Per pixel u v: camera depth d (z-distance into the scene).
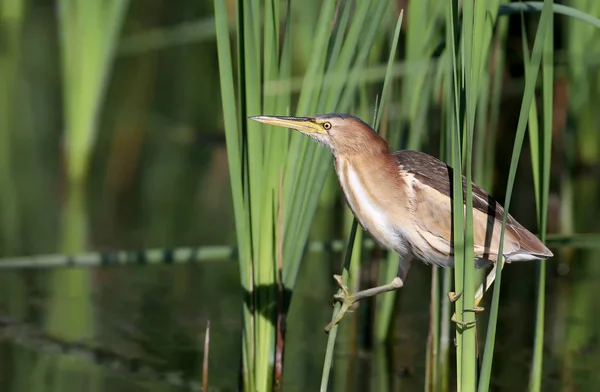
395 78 10.77
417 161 7.59
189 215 13.84
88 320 10.52
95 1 14.43
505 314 10.62
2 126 16.73
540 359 7.93
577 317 10.44
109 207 14.09
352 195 7.51
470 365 6.43
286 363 9.45
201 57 17.33
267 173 7.57
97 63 14.68
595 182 13.38
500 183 13.61
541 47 6.05
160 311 10.80
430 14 9.31
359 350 9.81
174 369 9.34
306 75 7.46
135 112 17.38
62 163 15.05
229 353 9.73
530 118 7.45
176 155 16.05
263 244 7.71
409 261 7.59
